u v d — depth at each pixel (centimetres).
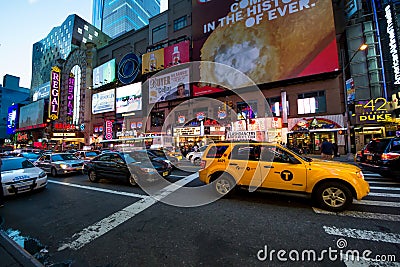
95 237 283
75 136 3238
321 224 312
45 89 4528
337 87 1562
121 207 413
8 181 497
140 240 271
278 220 331
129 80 2658
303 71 1606
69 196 516
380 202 417
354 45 1667
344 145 1479
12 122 5134
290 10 1700
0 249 243
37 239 282
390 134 1393
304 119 1628
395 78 1502
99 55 3475
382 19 1608
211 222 326
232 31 1933
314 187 394
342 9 1795
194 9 2216
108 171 668
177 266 211
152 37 2819
